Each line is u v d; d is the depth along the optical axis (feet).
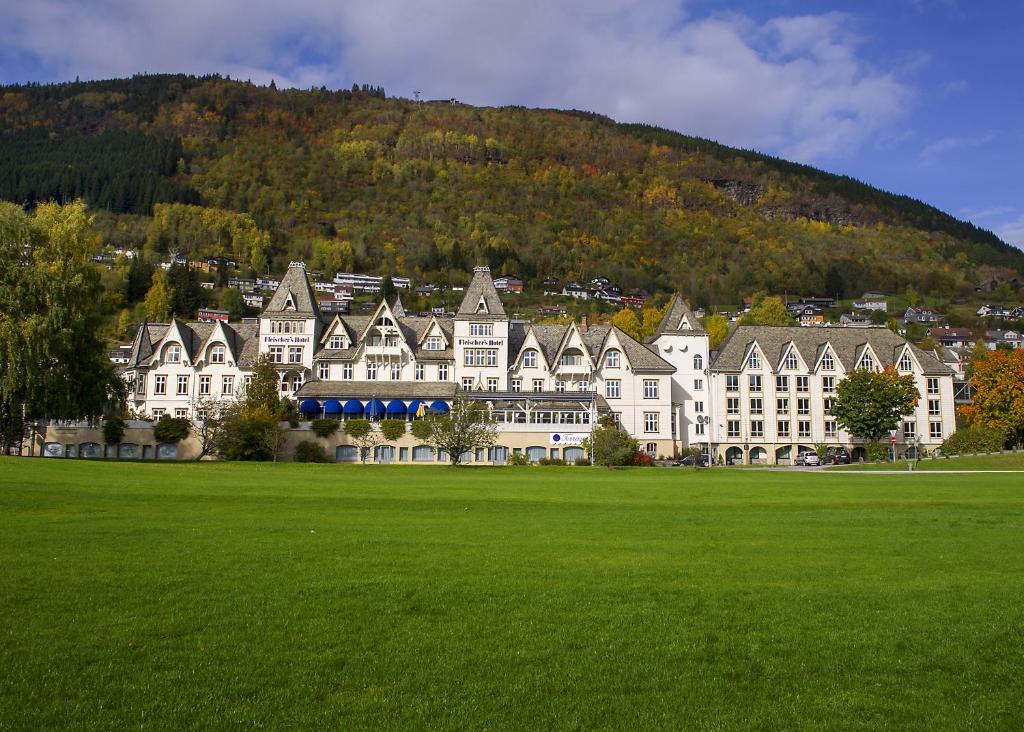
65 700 39.78
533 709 40.27
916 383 375.66
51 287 215.72
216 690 41.37
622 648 48.85
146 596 56.95
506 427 285.02
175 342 313.12
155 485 135.13
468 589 60.75
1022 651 49.42
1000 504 124.98
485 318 320.50
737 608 57.31
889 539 86.33
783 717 40.11
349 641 48.83
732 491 150.00
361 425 273.95
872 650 49.32
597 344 346.54
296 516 100.32
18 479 132.57
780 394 364.38
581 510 113.91
